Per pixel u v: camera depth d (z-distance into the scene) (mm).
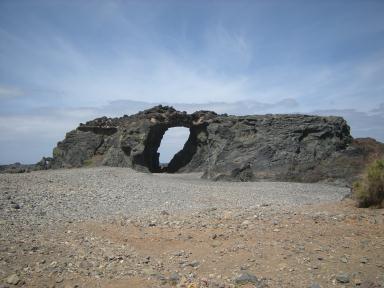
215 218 13148
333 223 11688
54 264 8219
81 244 9945
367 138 37969
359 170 30859
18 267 7977
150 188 23422
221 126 40625
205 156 46531
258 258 8664
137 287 7227
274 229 11047
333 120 37938
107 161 44469
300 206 16141
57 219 13273
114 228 12016
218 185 27828
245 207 16312
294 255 8742
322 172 32000
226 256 8945
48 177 25656
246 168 34500
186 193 22047
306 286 7137
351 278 7406
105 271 8047
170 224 12492
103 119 50656
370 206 14867
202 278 7641
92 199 18062
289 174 33125
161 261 8828
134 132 44594
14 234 10633
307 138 36281
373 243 9492
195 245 10031
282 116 38156
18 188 19500
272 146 35781
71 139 49125
